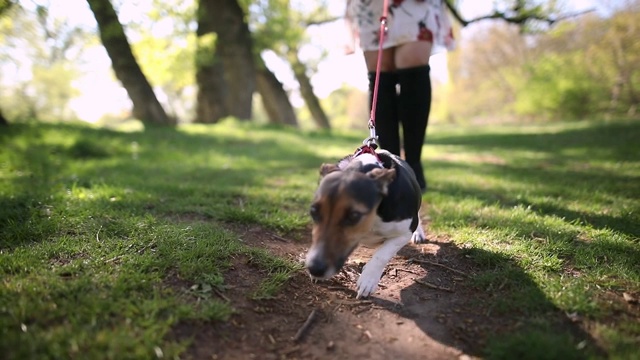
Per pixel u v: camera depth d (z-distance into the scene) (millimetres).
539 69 5875
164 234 681
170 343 443
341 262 523
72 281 525
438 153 2389
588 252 671
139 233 692
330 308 555
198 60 2918
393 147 943
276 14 3666
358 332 507
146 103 2764
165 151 1864
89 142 1789
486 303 557
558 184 1222
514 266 640
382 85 924
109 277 540
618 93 5102
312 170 1554
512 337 464
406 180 621
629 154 1788
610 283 579
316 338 491
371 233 606
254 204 955
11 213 749
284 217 856
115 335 430
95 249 626
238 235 747
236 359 446
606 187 1136
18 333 426
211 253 630
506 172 1514
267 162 1759
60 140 1794
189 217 848
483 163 1862
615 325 496
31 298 485
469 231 794
